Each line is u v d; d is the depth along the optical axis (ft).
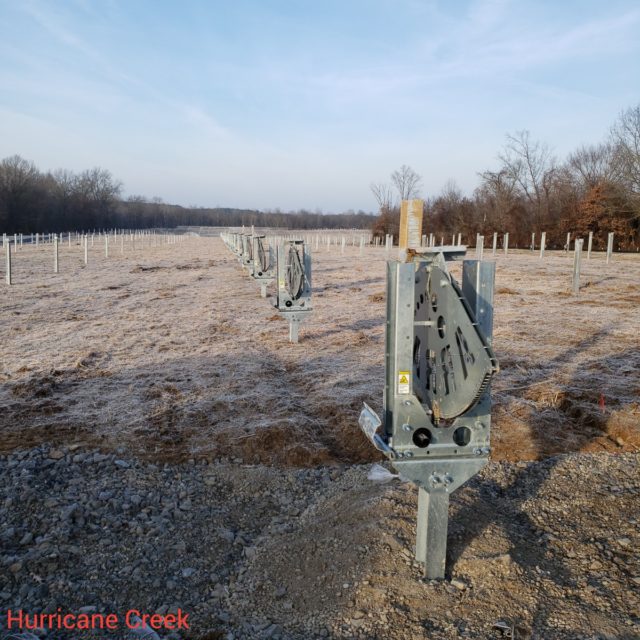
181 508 14.89
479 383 9.39
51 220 276.21
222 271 79.15
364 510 13.76
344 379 25.14
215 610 11.26
